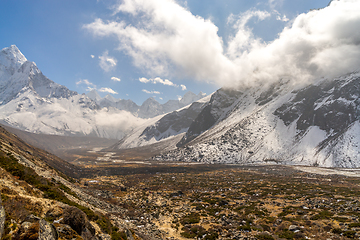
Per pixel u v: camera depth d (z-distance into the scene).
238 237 34.25
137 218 46.06
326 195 64.12
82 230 16.02
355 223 33.03
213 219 46.66
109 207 49.25
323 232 32.59
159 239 34.19
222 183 108.62
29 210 14.80
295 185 92.38
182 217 49.62
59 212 16.95
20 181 20.64
